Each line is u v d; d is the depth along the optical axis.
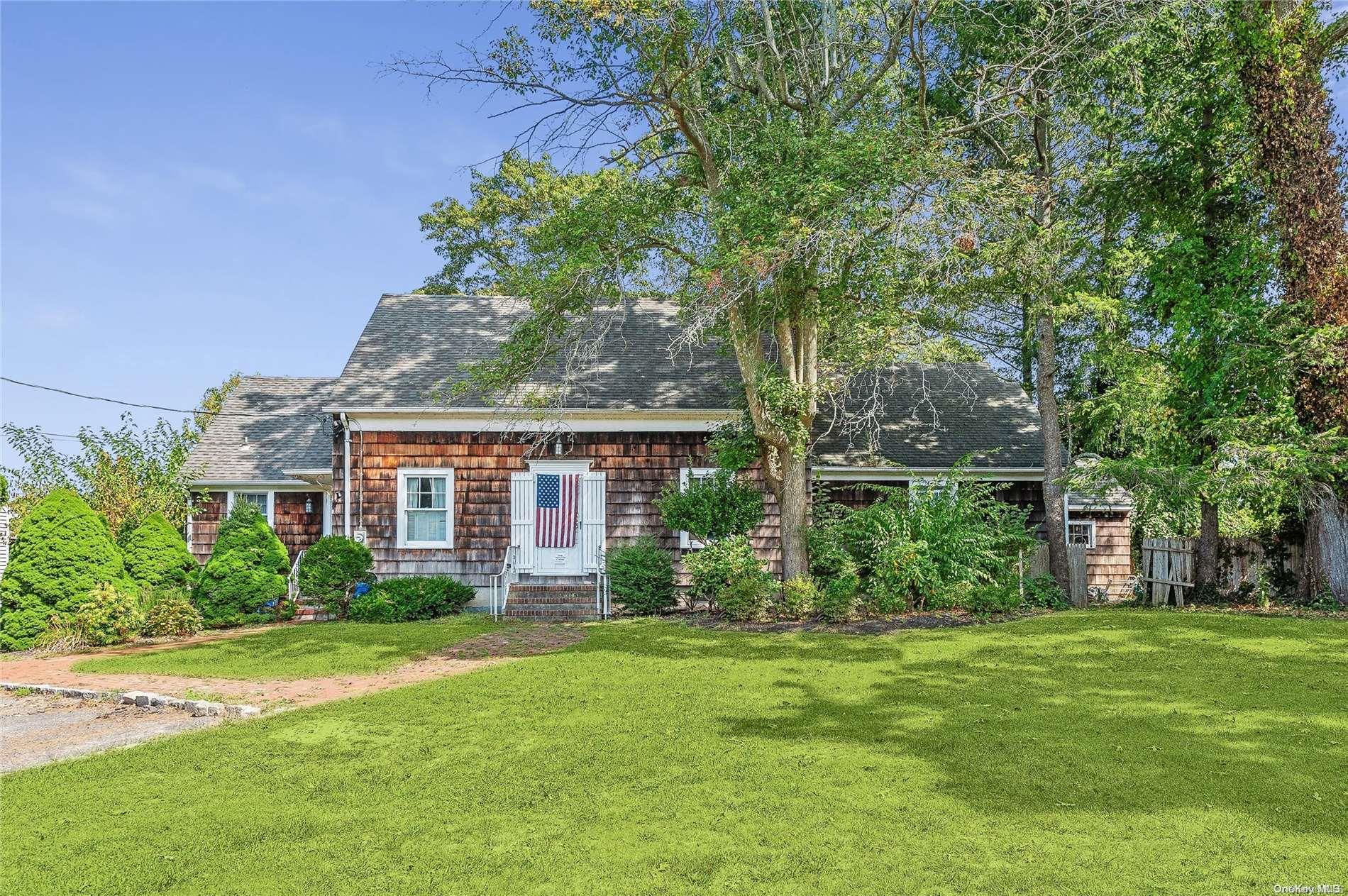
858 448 19.66
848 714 8.35
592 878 4.80
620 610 16.70
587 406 17.95
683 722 8.13
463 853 5.17
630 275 15.22
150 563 16.12
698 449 18.11
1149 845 5.09
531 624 15.01
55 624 13.93
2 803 6.20
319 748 7.49
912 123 14.48
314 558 16.33
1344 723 7.61
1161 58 16.73
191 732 8.16
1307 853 4.93
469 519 17.86
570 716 8.48
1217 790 5.99
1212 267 16.78
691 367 19.47
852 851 5.09
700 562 15.80
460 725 8.21
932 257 13.40
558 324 15.67
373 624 15.34
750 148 14.43
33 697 10.09
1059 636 12.36
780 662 11.08
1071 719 7.96
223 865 5.06
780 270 13.49
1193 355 16.81
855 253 13.44
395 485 17.81
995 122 17.23
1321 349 14.77
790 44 15.58
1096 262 18.12
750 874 4.81
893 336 14.77
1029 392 27.64
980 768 6.58
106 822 5.80
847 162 12.89
